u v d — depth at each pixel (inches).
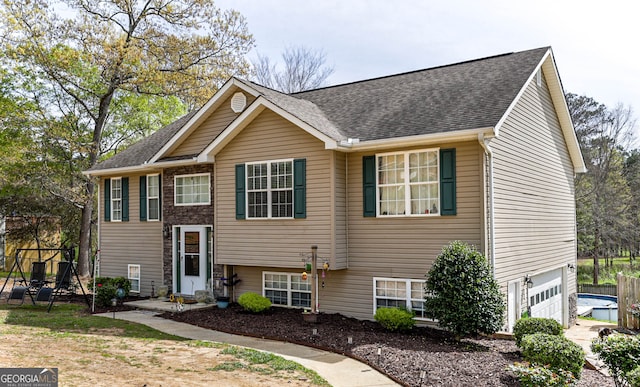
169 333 461.4
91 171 781.9
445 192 479.5
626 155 1541.6
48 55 952.3
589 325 701.3
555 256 658.2
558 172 689.6
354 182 533.3
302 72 1477.6
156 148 759.1
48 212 1189.7
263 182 564.7
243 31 1101.7
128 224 757.3
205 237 649.0
